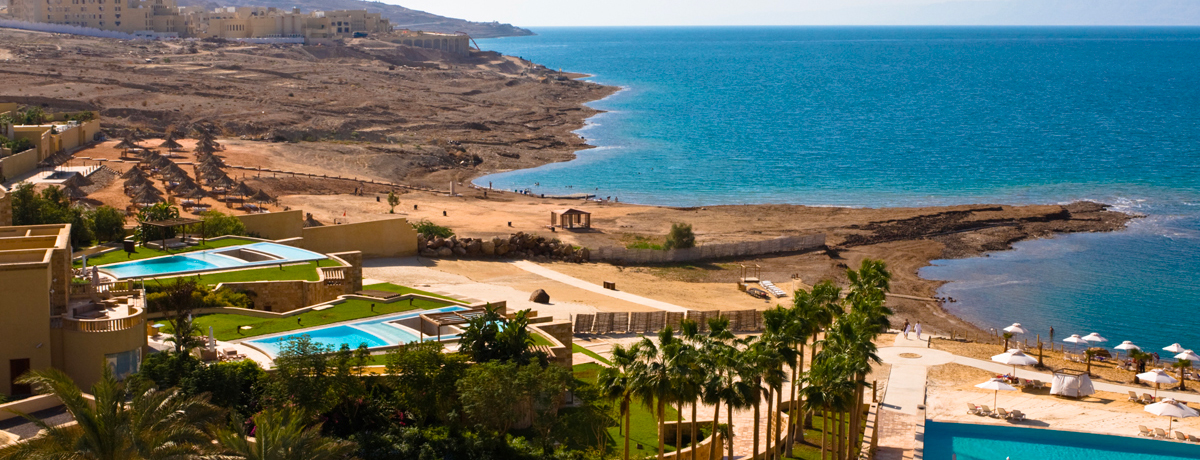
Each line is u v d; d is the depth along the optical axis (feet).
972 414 153.58
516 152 536.01
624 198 412.36
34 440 82.84
